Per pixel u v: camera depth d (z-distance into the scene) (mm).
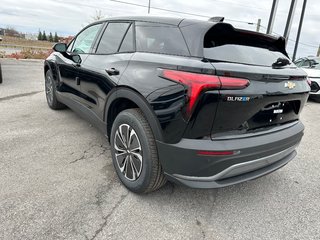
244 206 2459
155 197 2459
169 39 2273
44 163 2914
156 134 2090
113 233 1986
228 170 2006
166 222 2154
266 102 2094
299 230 2188
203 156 1923
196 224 2164
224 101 1849
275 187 2840
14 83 7215
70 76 3674
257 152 2104
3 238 1852
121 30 2869
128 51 2611
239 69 1899
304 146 4199
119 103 2619
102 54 2990
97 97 2938
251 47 2404
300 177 3107
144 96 2119
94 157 3139
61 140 3555
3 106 4957
